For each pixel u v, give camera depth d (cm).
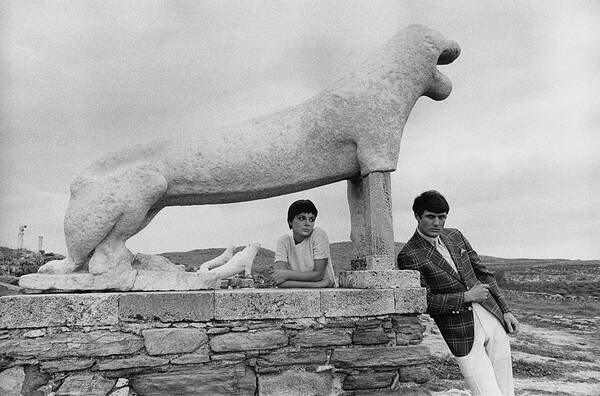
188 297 359
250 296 367
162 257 434
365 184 419
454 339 368
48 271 376
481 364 361
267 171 409
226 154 403
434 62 436
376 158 411
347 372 377
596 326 1371
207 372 354
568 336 1221
